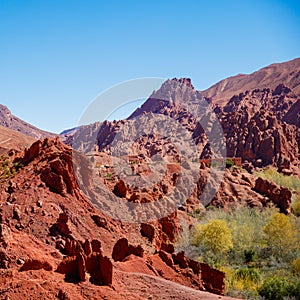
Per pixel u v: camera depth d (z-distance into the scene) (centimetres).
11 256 1669
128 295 1605
